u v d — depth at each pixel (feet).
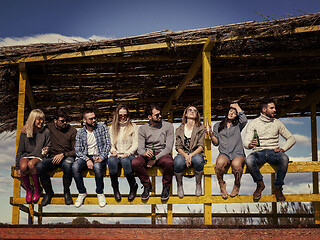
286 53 19.20
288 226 15.07
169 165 15.81
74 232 15.34
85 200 16.49
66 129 17.15
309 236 14.89
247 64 21.61
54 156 16.66
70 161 16.29
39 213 26.76
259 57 19.13
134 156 16.55
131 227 15.26
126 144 16.47
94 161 16.24
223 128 16.79
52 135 17.04
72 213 27.02
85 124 17.03
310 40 18.21
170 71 21.74
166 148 16.35
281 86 26.61
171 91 26.25
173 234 15.07
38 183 16.60
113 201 16.49
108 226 15.34
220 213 29.37
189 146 16.51
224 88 26.58
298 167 16.60
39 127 16.58
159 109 16.60
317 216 24.79
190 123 16.80
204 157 16.46
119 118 16.75
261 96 27.27
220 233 15.06
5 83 20.84
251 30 17.06
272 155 15.96
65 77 21.63
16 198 17.11
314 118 27.30
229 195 16.31
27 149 16.76
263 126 16.38
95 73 21.68
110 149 16.58
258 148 16.29
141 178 16.08
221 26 17.08
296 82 23.95
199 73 22.86
